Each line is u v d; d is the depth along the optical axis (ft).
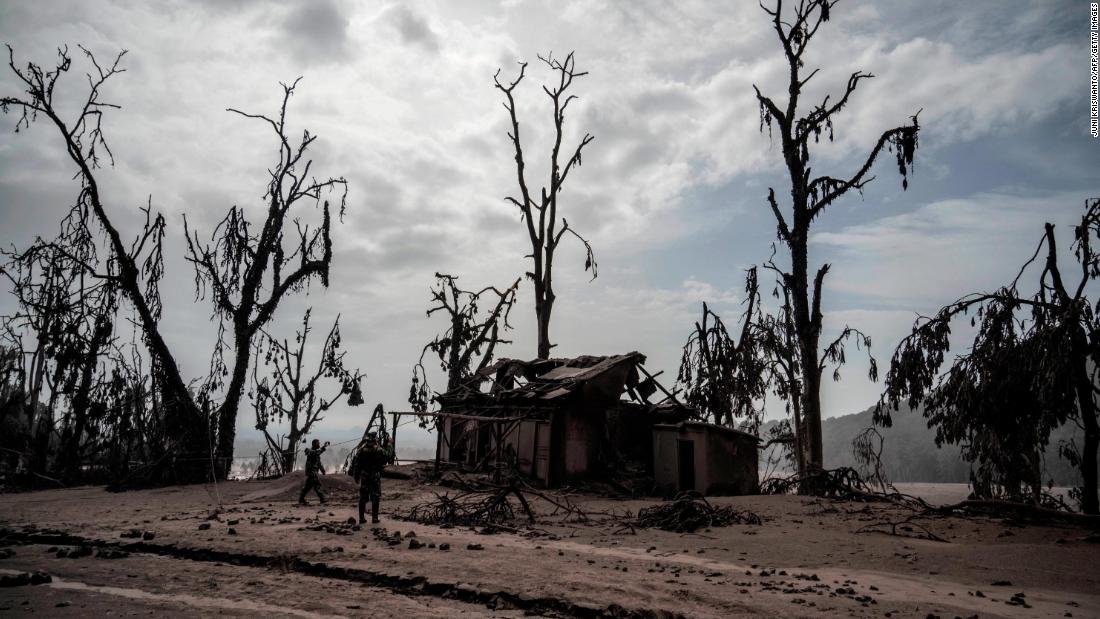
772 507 56.18
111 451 88.12
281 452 105.91
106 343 88.69
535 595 23.49
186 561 30.66
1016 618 21.86
